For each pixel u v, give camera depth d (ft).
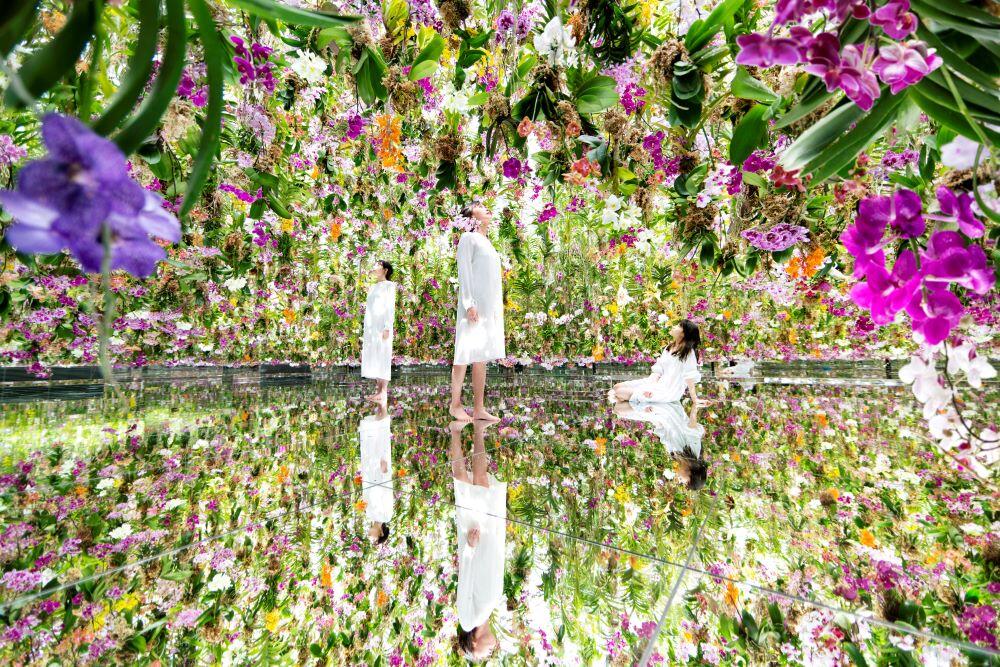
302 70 7.31
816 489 3.89
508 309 19.65
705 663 1.59
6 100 0.96
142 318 14.67
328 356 20.59
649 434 6.91
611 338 19.22
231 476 4.50
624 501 3.61
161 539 2.88
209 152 1.22
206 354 17.94
